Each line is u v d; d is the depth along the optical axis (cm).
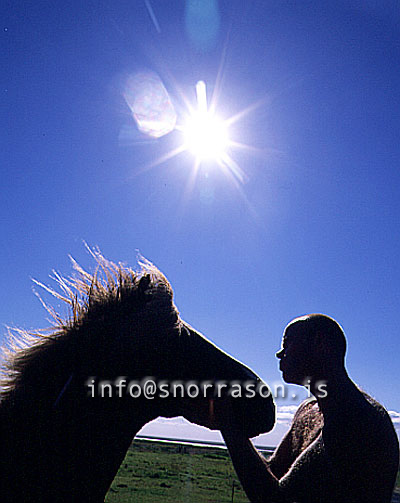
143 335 144
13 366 147
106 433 141
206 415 148
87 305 154
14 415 137
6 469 131
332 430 142
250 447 143
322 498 139
